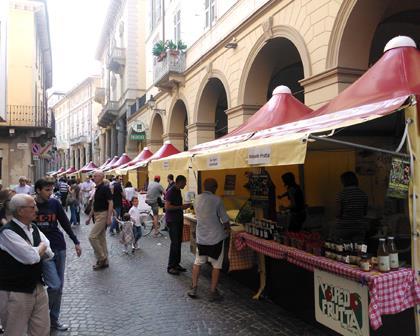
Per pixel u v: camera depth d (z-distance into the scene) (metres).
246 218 6.79
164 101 22.30
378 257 3.98
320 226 6.63
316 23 9.24
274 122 6.89
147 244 11.23
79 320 5.41
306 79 9.34
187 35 18.78
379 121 4.99
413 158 3.90
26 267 3.53
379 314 3.64
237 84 13.32
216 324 5.25
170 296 6.44
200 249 6.34
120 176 22.95
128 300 6.25
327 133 4.67
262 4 11.67
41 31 27.19
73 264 8.80
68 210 22.22
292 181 7.00
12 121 21.09
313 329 5.02
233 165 5.53
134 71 30.53
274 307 5.88
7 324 3.50
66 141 69.81
